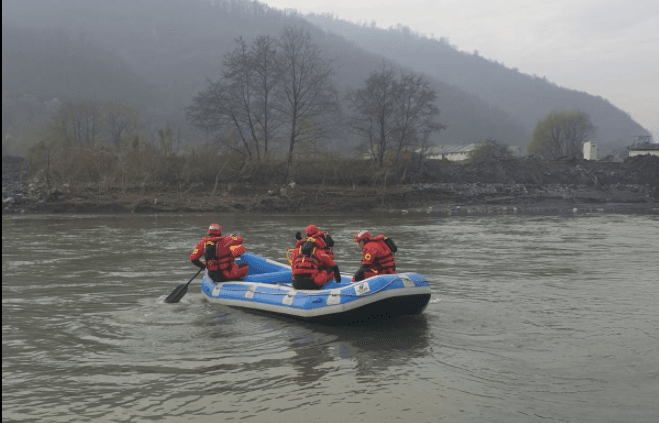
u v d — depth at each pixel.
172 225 23.75
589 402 4.64
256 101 43.97
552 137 87.69
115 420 4.35
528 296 9.16
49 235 19.42
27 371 5.49
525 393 4.86
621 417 4.34
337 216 31.00
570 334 6.79
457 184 45.66
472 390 4.92
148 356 5.98
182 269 12.25
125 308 8.39
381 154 44.50
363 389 4.96
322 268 7.84
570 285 10.20
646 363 5.67
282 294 7.73
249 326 7.24
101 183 34.25
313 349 6.20
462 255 14.56
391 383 5.11
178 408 4.57
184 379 5.25
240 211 33.81
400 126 44.12
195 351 6.16
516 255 14.55
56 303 8.74
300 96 44.22
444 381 5.15
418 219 28.86
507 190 45.44
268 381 5.18
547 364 5.64
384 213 33.88
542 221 27.58
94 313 8.04
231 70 42.97
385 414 4.41
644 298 9.00
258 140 45.03
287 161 40.69
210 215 30.69
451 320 7.52
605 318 7.62
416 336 6.72
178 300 8.63
